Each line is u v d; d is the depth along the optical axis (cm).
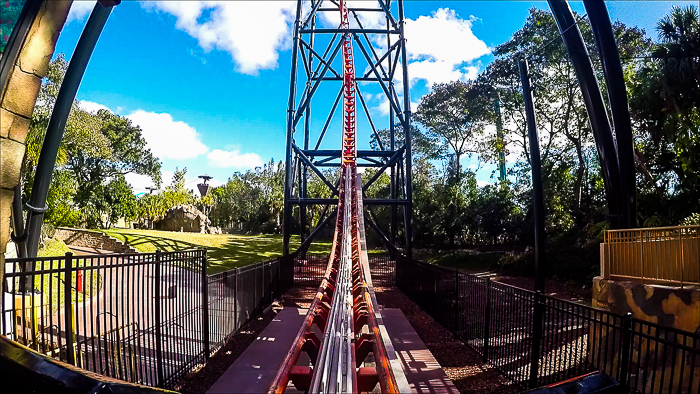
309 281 2284
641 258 767
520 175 3734
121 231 3900
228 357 921
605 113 1327
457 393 707
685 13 1816
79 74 1139
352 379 535
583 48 1348
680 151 2080
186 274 866
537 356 734
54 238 2689
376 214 5206
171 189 8612
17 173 351
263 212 7712
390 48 3167
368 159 3616
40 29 350
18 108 346
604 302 836
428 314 1402
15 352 261
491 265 2852
